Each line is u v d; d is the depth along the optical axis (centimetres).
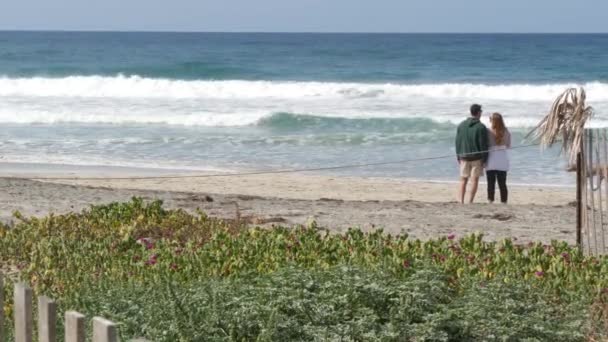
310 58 12138
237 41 19750
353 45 16762
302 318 1123
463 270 1402
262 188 3077
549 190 3070
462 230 2103
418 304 1159
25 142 4181
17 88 6425
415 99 6041
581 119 1648
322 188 3100
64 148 4022
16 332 750
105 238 1759
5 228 1856
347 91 6366
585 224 1677
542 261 1517
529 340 1107
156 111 5294
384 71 9756
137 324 1112
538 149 3984
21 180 2825
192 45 16925
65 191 2609
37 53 12744
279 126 4838
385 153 3975
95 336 631
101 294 1240
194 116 4972
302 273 1209
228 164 3666
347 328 1092
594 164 1662
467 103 5803
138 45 16725
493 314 1148
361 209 2412
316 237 1672
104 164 3600
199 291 1162
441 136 4412
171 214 2027
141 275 1428
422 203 2548
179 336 1080
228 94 6262
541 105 5688
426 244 1620
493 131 2583
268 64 10675
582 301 1243
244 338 1102
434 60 11862
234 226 1956
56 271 1499
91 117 4972
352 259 1471
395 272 1343
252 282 1277
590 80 8794
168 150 4006
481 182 3234
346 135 4438
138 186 3064
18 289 745
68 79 6719
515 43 18462
